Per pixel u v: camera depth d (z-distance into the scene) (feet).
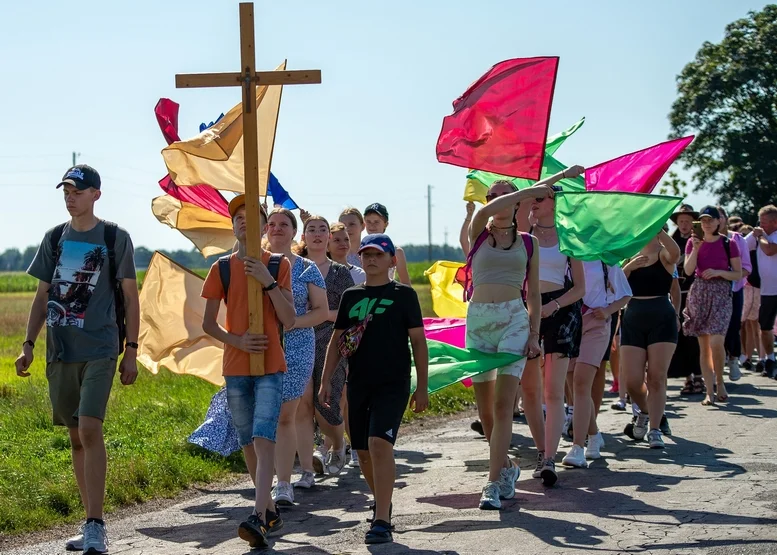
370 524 20.99
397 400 20.08
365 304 20.44
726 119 144.36
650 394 29.09
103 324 19.98
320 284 23.71
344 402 28.27
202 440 27.73
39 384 43.45
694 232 37.99
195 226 30.30
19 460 26.89
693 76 145.89
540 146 25.75
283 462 23.38
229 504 23.93
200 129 27.45
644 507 21.34
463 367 22.24
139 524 22.07
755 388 41.45
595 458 27.48
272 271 20.36
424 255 538.06
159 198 30.19
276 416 19.93
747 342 49.32
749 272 43.04
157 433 31.37
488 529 20.13
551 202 25.07
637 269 29.27
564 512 21.26
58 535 21.38
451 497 23.45
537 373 24.62
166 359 29.32
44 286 20.72
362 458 20.83
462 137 26.43
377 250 20.42
